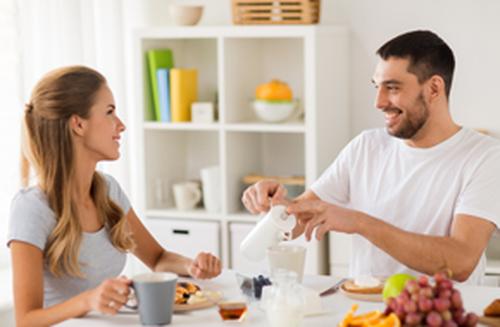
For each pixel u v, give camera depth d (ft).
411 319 5.15
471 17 11.95
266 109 12.17
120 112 12.66
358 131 12.73
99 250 7.12
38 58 11.27
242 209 12.81
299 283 6.55
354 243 8.06
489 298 6.36
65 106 6.89
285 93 12.17
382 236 6.82
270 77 13.16
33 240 6.70
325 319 5.92
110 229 7.26
